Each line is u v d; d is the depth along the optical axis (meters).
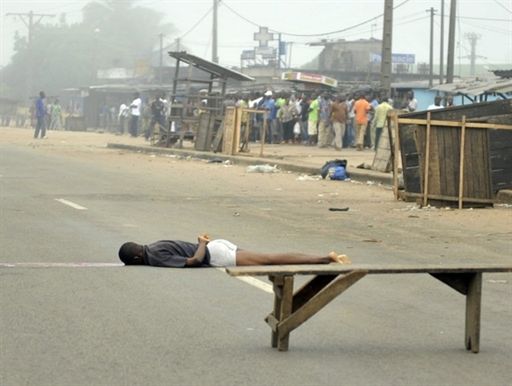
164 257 11.02
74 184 22.16
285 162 28.95
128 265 11.15
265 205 18.75
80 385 6.41
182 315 8.64
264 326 8.30
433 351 7.66
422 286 10.55
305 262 10.09
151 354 7.27
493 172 18.58
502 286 10.82
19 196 19.14
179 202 18.89
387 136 25.25
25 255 11.85
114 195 19.86
